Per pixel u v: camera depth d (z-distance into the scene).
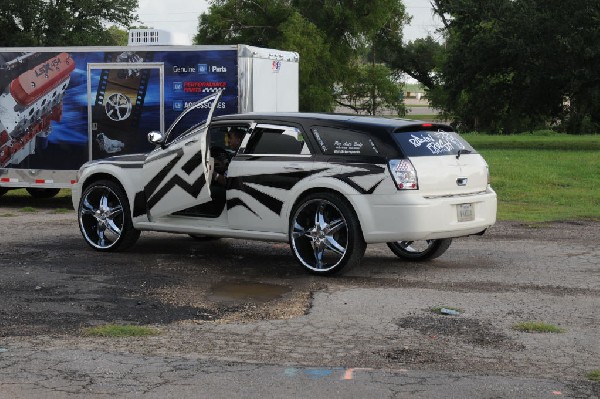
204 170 10.02
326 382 5.79
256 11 68.44
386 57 87.06
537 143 44.81
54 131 16.44
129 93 15.91
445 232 9.41
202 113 15.47
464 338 6.96
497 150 36.00
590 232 13.21
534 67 42.09
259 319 7.67
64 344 6.79
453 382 5.79
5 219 14.86
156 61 15.72
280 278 9.59
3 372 6.00
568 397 5.50
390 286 9.05
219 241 12.30
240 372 6.01
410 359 6.38
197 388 5.66
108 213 11.25
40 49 16.41
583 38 38.94
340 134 9.62
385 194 9.20
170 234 12.96
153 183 10.65
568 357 6.43
